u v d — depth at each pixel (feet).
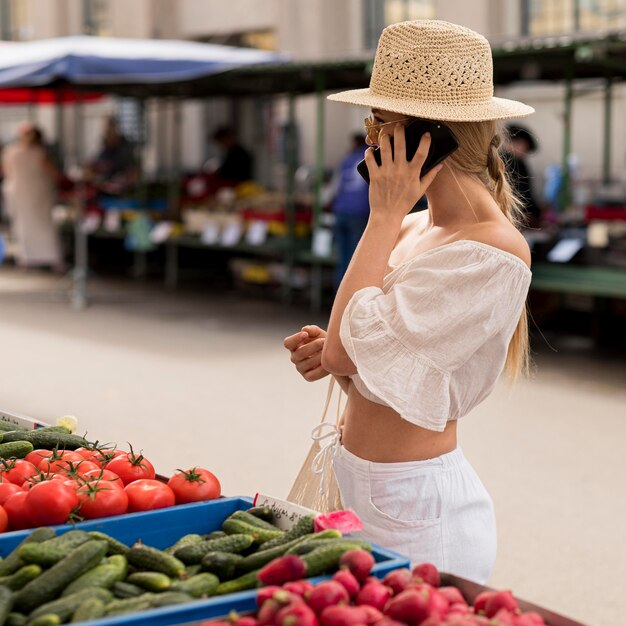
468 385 7.84
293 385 26.45
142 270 50.98
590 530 16.38
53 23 74.13
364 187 34.91
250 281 44.62
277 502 7.73
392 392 7.54
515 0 47.80
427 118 7.75
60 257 50.42
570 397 25.44
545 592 14.05
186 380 26.91
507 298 7.61
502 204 8.20
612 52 28.63
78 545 6.93
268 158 60.75
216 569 6.89
